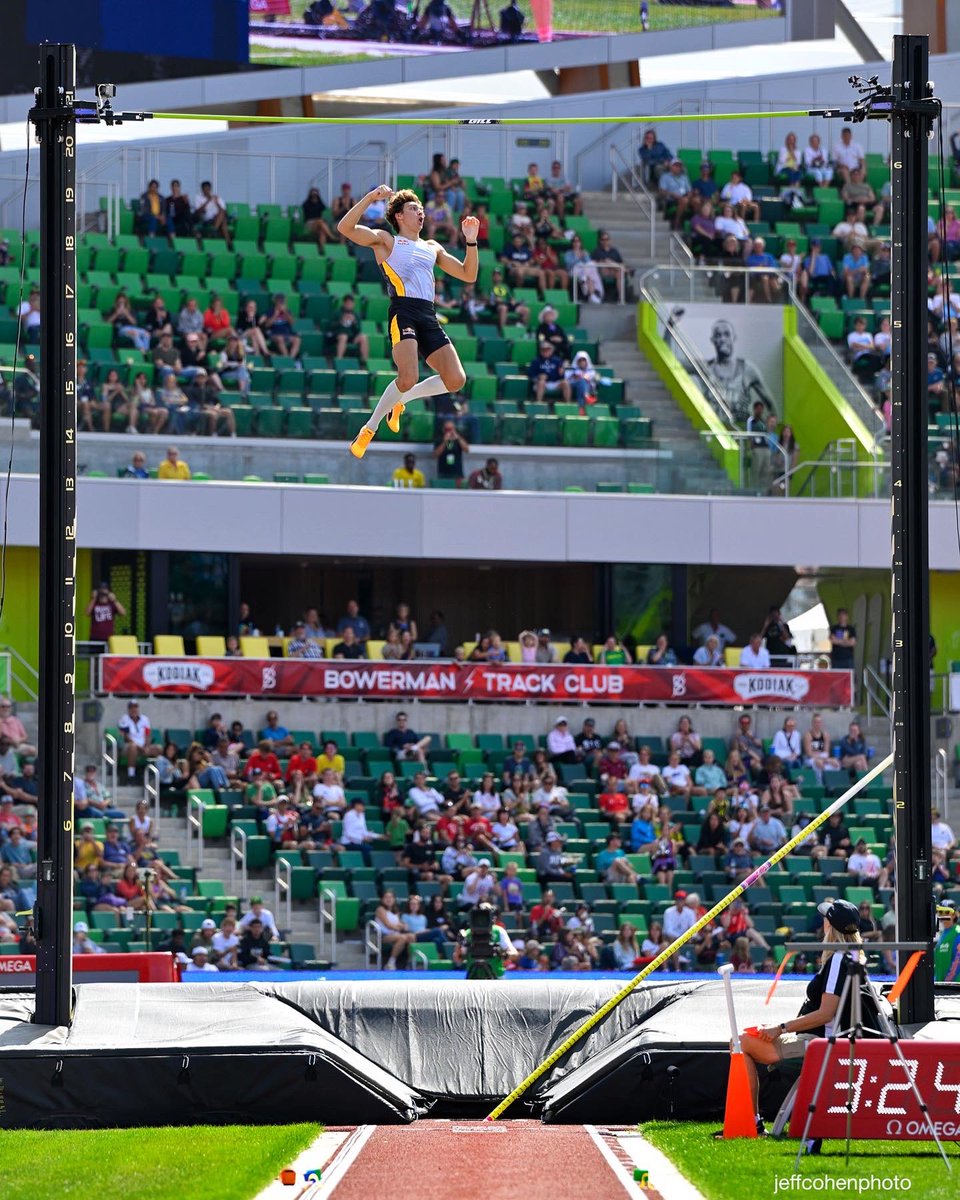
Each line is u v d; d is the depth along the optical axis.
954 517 116.19
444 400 118.19
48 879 49.00
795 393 127.25
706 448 116.50
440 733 104.38
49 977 48.75
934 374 127.25
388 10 141.12
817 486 116.56
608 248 133.00
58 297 50.50
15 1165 37.69
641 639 115.25
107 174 132.25
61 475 50.09
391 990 51.53
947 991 55.03
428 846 91.62
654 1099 45.62
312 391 118.50
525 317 128.00
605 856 92.69
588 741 102.81
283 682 102.44
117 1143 41.03
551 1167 36.66
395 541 111.62
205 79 136.62
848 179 143.62
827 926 41.00
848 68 146.38
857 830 99.31
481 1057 50.16
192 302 119.88
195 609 109.81
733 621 121.19
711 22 147.12
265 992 51.34
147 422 110.62
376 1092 46.06
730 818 97.50
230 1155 38.44
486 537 112.62
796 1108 38.34
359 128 139.38
